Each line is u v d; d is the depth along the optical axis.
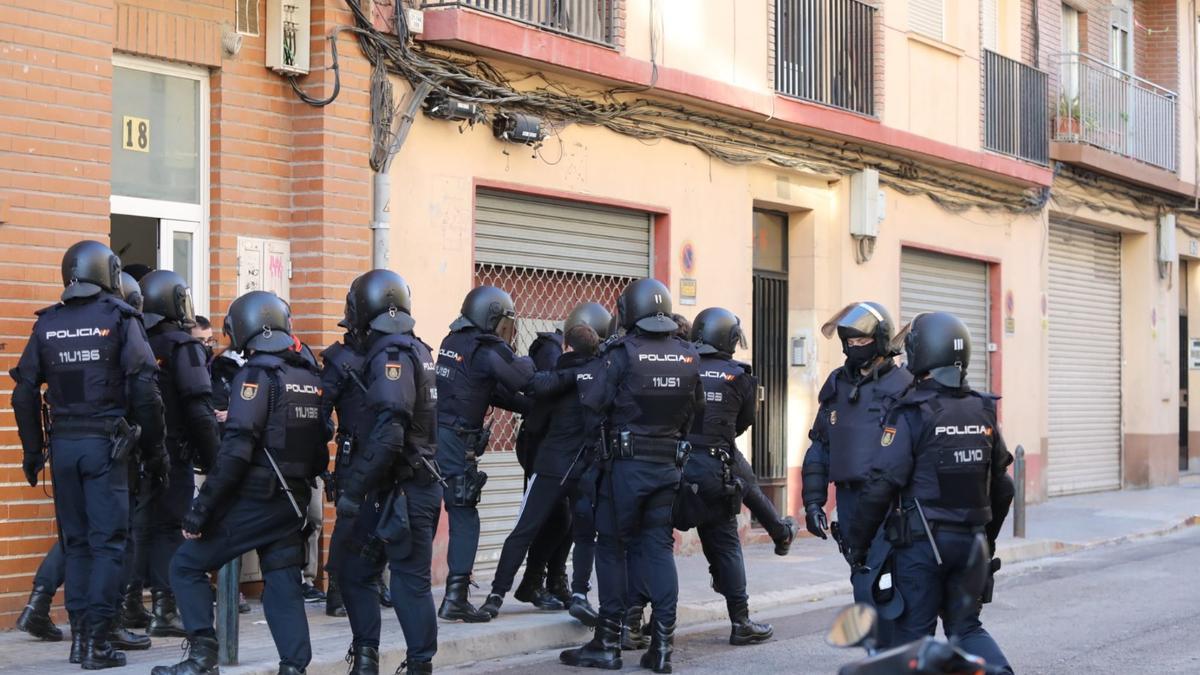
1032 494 22.52
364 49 12.32
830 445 9.02
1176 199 26.95
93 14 10.44
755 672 9.80
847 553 8.63
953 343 7.54
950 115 20.33
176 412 9.58
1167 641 11.02
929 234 20.16
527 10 13.88
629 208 15.20
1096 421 25.38
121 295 9.01
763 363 17.66
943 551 7.37
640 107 15.16
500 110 13.48
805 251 18.09
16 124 9.98
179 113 11.49
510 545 10.88
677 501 10.15
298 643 8.20
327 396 8.39
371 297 8.34
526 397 10.89
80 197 10.36
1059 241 24.25
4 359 9.92
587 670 9.81
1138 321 26.25
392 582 8.48
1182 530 20.39
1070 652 10.55
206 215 11.62
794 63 17.41
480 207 13.64
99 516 8.66
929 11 20.02
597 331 10.88
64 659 9.06
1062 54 23.58
